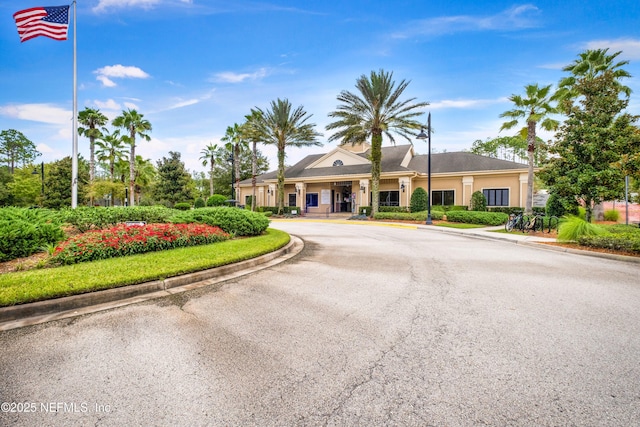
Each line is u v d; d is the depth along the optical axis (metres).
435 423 2.09
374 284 5.67
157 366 2.84
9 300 4.02
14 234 6.55
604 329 3.64
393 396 2.40
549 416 2.15
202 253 7.38
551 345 3.24
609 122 14.28
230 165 54.00
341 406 2.28
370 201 28.16
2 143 70.12
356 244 10.90
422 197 24.50
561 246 9.86
